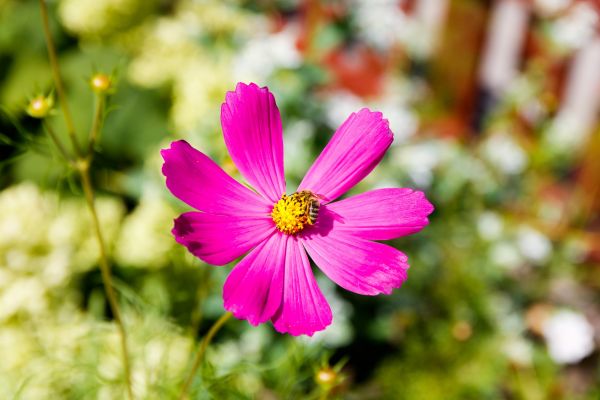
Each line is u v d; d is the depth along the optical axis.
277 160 0.32
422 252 0.56
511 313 0.58
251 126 0.32
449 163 0.60
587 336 0.57
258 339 0.47
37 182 0.55
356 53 0.69
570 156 0.60
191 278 0.46
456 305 0.54
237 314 0.30
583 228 0.64
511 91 0.58
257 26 0.64
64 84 0.60
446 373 0.52
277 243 0.32
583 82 0.61
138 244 0.46
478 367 0.52
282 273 0.31
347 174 0.32
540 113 0.61
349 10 0.62
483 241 0.58
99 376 0.36
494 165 0.61
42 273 0.44
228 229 0.31
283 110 0.53
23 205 0.46
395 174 0.57
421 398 0.51
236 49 0.56
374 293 0.31
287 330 0.30
